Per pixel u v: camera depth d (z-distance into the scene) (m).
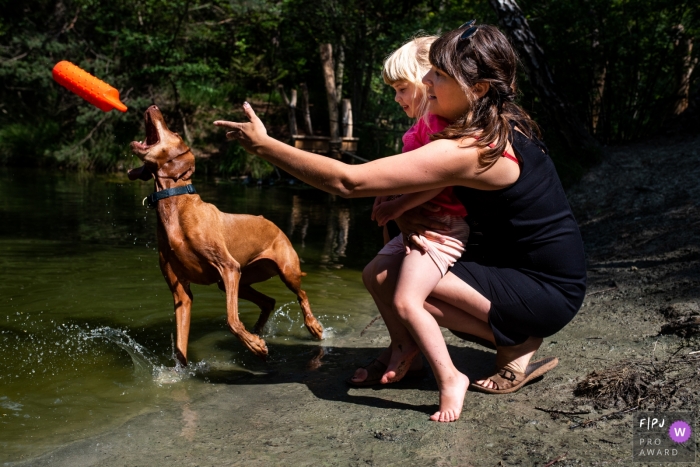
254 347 3.32
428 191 2.64
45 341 3.86
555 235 2.67
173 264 3.42
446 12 14.13
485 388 2.86
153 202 3.41
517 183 2.57
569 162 8.26
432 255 2.70
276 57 20.25
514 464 2.17
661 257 5.04
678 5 9.14
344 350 3.77
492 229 2.72
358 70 17.98
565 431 2.39
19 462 2.37
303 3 17.83
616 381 2.69
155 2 18.16
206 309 4.65
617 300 4.17
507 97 2.54
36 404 2.94
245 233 3.72
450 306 2.76
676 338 3.17
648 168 7.81
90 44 18.23
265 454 2.37
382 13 17.25
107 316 4.40
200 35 19.27
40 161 17.06
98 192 11.85
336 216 9.71
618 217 6.64
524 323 2.71
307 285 5.37
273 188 13.38
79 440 2.55
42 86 17.89
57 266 5.84
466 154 2.44
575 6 9.25
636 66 9.52
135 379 3.27
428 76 2.62
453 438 2.42
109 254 6.42
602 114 9.70
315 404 2.88
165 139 3.38
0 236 7.25
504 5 8.70
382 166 2.46
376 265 2.95
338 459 2.30
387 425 2.59
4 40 18.59
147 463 2.34
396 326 2.96
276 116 17.91
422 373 3.18
